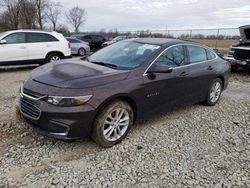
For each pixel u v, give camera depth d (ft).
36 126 12.17
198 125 16.26
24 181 10.14
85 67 13.64
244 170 11.51
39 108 11.46
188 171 11.24
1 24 157.99
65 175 10.57
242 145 13.87
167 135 14.56
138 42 16.31
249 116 18.38
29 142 12.98
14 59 34.24
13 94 22.06
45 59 36.47
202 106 20.03
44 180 10.23
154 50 14.90
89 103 11.50
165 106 15.48
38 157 11.75
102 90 11.93
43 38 36.22
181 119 17.08
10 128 14.42
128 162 11.68
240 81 30.91
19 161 11.39
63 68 13.57
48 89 11.55
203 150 13.11
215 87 20.03
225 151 13.12
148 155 12.33
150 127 15.47
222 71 20.04
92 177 10.52
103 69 13.44
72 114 11.23
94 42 79.71
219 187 10.33
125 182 10.33
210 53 19.54
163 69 13.84
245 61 32.96
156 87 14.33
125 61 14.57
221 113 18.71
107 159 11.84
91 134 12.39
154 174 10.92
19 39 34.50
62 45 37.45
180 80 15.92
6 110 17.44
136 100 13.41
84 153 12.24
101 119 12.13
